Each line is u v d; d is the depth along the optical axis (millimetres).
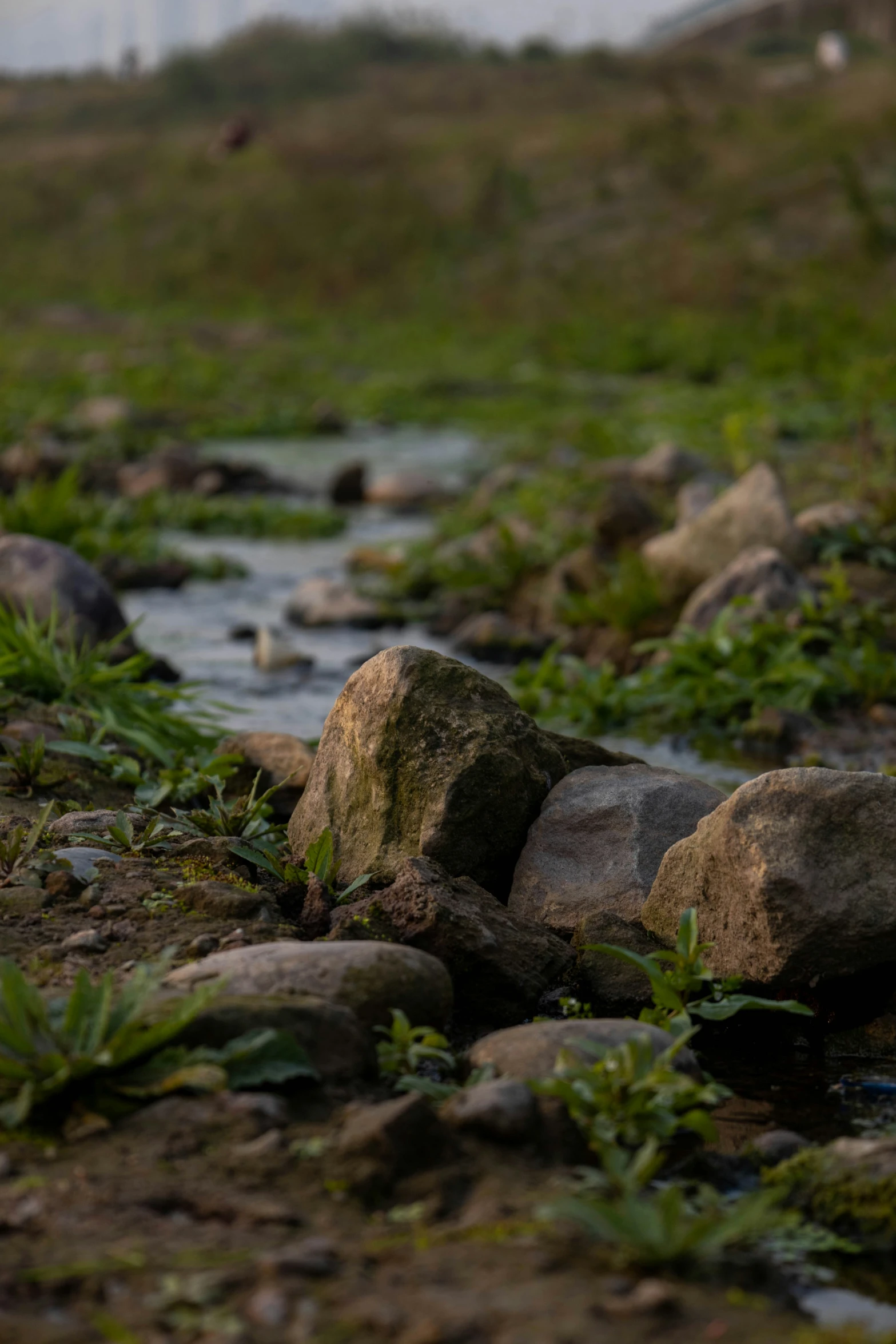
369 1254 2254
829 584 7312
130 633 6621
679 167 29922
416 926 3445
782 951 3352
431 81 52312
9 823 4223
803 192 27453
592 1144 2646
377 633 8508
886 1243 2465
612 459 13438
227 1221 2338
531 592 8656
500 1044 2965
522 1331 2049
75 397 19625
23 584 6496
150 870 3834
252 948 3131
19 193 42281
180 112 54781
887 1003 3494
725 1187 2678
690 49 51438
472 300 28625
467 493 12938
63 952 3283
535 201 32812
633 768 4246
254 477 13766
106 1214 2334
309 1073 2756
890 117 28625
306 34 60125
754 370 19234
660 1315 2113
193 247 35688
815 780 3439
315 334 28344
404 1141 2541
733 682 6559
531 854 3973
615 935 3643
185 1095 2695
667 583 7770
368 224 33500
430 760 3883
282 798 4863
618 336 23562
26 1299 2119
